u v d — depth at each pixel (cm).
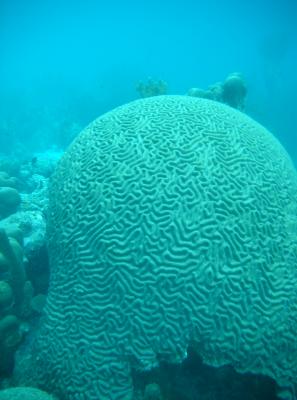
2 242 400
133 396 341
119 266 354
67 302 368
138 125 455
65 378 339
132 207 376
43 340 364
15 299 422
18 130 3212
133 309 341
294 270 365
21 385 355
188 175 390
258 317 336
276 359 329
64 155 488
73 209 402
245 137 452
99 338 342
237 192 385
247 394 351
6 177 1031
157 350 331
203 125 451
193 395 354
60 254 395
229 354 328
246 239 361
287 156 490
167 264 347
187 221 363
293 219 399
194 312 334
